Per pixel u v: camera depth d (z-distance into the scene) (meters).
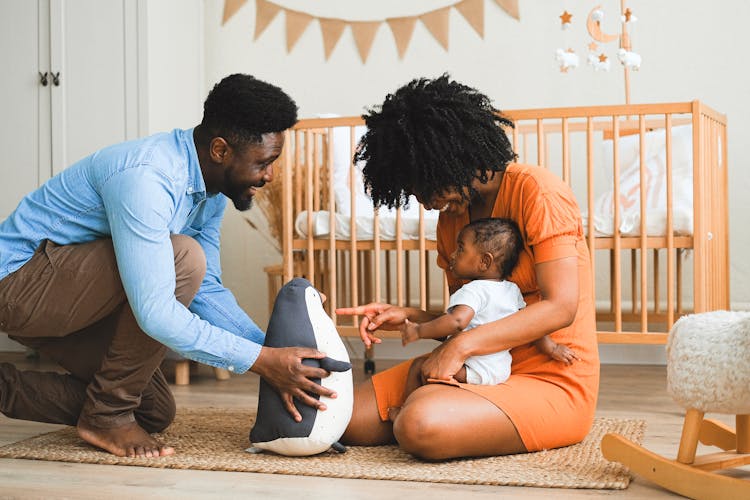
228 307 1.73
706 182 2.38
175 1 3.29
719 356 1.27
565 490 1.31
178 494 1.31
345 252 3.11
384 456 1.53
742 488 1.20
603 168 3.07
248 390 2.46
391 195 1.55
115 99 3.15
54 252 1.53
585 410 1.56
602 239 2.38
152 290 1.42
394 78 3.35
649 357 3.05
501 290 1.54
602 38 2.92
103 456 1.54
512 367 1.60
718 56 3.06
